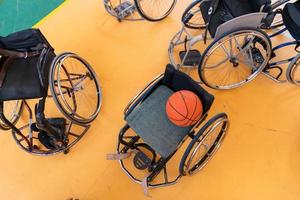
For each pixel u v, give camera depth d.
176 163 2.39
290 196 2.19
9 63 2.21
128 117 1.99
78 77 2.71
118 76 2.84
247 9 2.21
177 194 2.29
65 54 2.20
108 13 3.22
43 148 2.55
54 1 3.47
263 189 2.23
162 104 2.02
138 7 2.78
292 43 2.37
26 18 3.36
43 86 2.08
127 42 3.02
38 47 2.21
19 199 2.39
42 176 2.46
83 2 3.36
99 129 2.60
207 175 2.33
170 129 1.94
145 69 2.85
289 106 2.51
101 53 2.99
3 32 3.30
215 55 2.80
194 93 1.90
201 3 2.42
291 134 2.40
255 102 2.56
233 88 2.62
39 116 2.03
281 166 2.30
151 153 2.42
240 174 2.30
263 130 2.44
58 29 3.21
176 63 2.81
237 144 2.41
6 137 2.62
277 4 2.38
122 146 2.51
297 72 2.62
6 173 2.49
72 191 2.39
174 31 3.02
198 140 1.85
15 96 2.09
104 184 2.39
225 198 2.24
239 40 2.75
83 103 2.72
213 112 2.55
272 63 2.58
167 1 3.22
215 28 2.22
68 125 2.61
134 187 2.36
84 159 2.50
